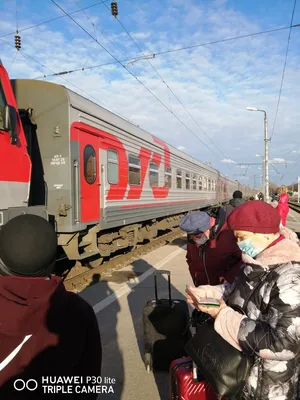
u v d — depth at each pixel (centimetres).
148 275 782
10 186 494
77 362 160
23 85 705
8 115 479
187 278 756
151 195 1191
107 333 464
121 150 940
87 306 170
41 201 699
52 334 153
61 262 867
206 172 2239
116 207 903
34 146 703
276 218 204
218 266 353
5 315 148
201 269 367
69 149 688
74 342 158
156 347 367
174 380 256
